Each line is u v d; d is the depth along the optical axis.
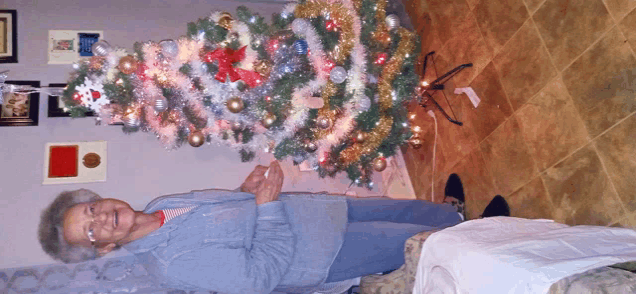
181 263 1.27
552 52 1.79
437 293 1.30
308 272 1.43
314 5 1.89
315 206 1.55
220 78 1.75
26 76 2.25
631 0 1.46
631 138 1.49
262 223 1.37
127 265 2.03
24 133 2.19
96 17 2.44
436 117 2.64
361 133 2.12
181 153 2.47
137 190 2.34
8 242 2.03
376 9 2.01
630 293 0.98
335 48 1.91
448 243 1.33
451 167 2.51
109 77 1.81
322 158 2.22
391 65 2.12
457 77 2.40
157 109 1.85
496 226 1.43
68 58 2.34
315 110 2.05
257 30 1.84
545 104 1.84
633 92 1.47
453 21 2.42
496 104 2.12
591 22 1.61
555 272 1.05
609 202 1.59
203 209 1.36
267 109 1.93
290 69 1.84
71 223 1.21
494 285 1.12
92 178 2.25
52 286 1.96
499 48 2.08
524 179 1.98
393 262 1.59
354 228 1.57
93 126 2.31
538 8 1.84
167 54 1.81
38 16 2.33
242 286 1.25
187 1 2.66
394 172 2.94
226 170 2.56
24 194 2.12
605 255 1.16
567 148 1.75
